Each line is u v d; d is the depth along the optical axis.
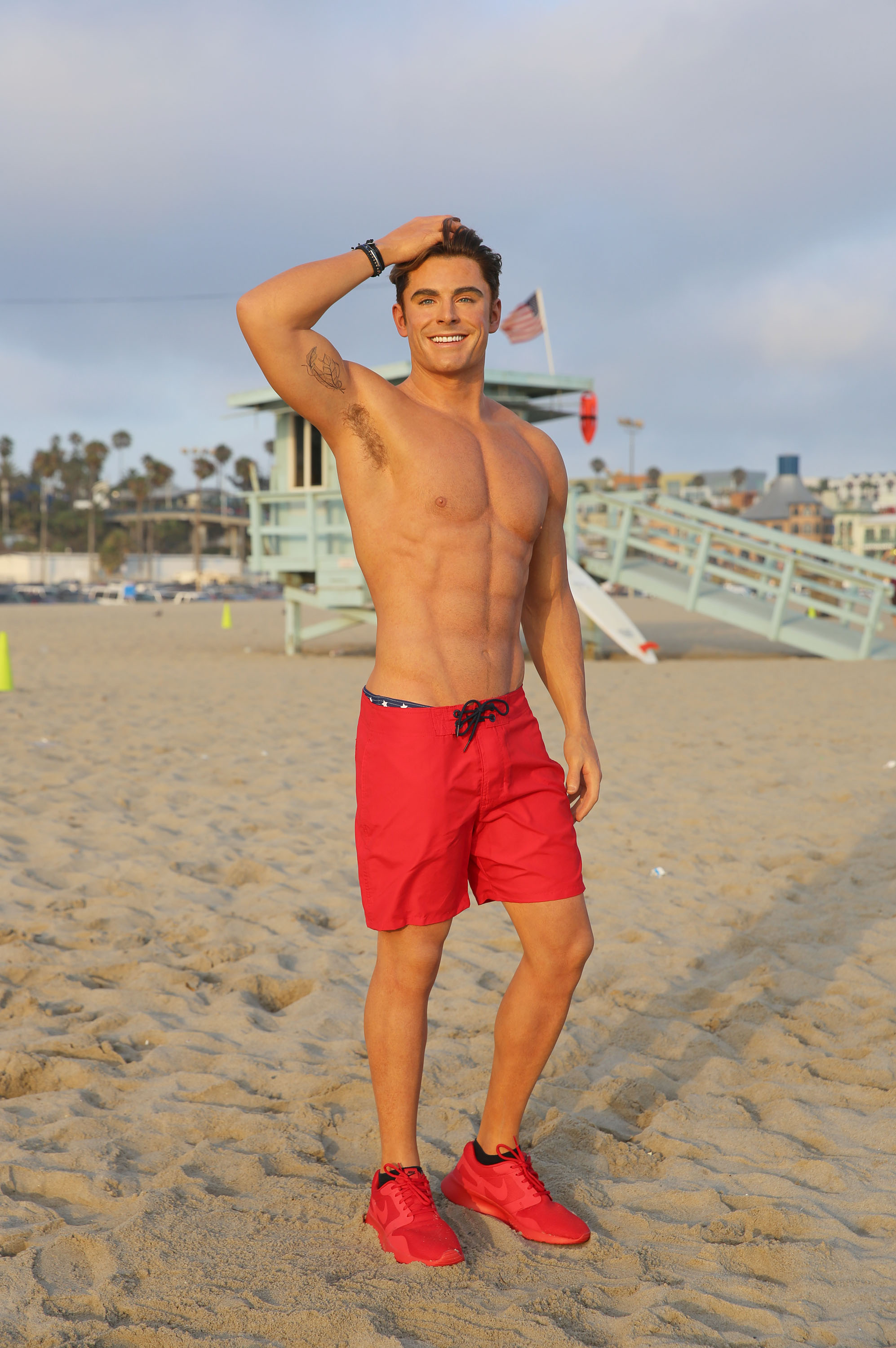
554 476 2.45
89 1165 2.58
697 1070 3.23
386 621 2.24
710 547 21.44
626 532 20.50
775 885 5.11
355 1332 1.89
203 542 134.00
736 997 3.78
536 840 2.22
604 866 5.48
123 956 4.18
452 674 2.19
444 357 2.27
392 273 2.35
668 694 13.08
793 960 4.16
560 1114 2.88
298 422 19.84
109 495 130.25
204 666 17.14
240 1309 1.96
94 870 5.33
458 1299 2.01
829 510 119.06
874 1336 1.92
